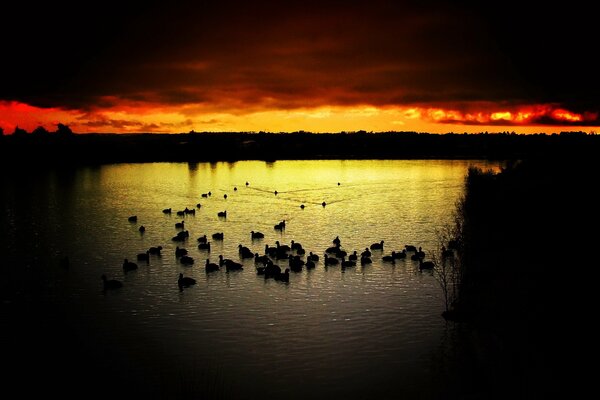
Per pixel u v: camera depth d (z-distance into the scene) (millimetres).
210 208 122875
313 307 58406
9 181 176375
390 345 49281
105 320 55781
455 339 50250
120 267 74188
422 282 66312
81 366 46562
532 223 75750
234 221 106938
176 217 111875
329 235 93375
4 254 81438
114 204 129375
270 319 55375
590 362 38906
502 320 47812
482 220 87750
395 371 44688
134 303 60375
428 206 123312
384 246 84875
